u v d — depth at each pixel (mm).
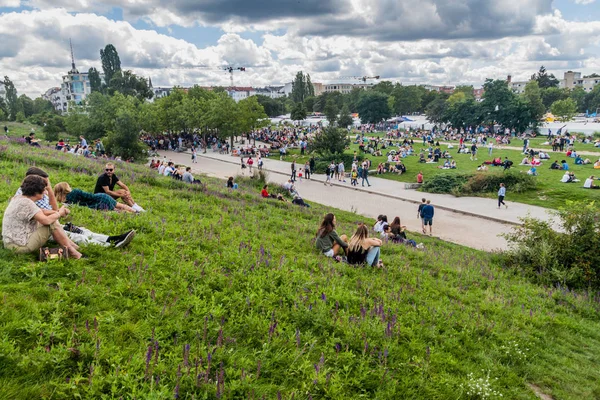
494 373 5906
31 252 6176
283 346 5195
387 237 14703
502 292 9938
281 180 42031
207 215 11922
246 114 77250
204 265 6996
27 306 4770
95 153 37719
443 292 8938
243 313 5773
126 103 65875
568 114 113312
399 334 6191
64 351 4137
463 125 111188
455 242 21375
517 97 97688
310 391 4531
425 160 50906
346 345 5539
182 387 4055
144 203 11938
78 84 198000
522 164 45312
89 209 9117
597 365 6922
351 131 115562
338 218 21750
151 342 4582
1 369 3818
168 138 80312
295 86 191250
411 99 157500
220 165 52250
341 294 7051
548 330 7957
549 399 5648
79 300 5246
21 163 15055
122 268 6324
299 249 9828
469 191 33875
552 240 13711
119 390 3854
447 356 5988
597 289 12352
